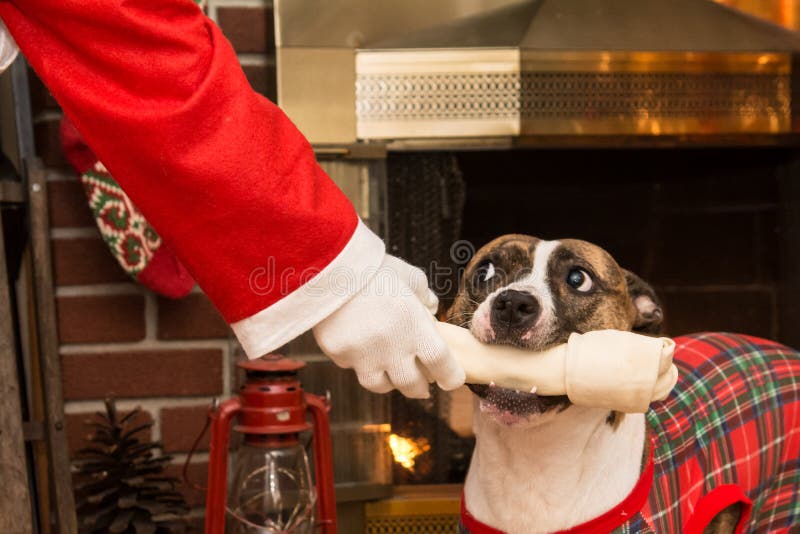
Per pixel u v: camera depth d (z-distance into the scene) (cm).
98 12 90
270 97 207
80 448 203
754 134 206
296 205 95
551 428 125
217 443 154
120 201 187
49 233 188
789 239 230
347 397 201
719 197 233
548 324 114
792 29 207
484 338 114
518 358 113
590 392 108
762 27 204
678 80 202
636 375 106
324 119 197
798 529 156
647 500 130
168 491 185
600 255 133
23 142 197
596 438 127
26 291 194
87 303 202
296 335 97
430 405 215
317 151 196
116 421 186
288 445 157
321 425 160
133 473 183
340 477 202
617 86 201
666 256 234
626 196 231
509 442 128
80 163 186
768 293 235
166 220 96
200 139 92
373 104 198
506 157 227
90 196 187
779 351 168
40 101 198
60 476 178
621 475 129
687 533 133
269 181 94
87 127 94
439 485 211
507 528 132
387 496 204
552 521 128
